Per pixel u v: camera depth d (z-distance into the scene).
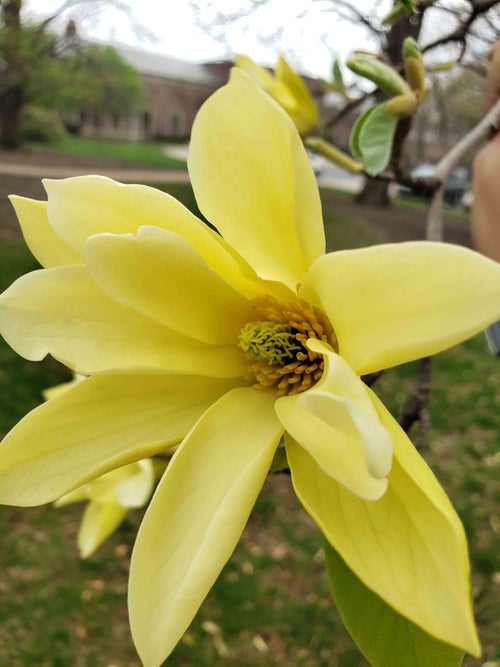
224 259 0.18
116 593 0.86
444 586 0.15
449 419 1.28
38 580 0.87
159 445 0.18
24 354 0.18
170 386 0.20
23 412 1.17
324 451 0.16
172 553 0.16
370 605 0.18
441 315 0.14
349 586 0.18
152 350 0.19
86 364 0.18
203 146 0.18
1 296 0.19
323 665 0.76
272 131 0.18
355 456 0.15
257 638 0.79
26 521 0.96
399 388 1.38
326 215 2.55
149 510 0.17
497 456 1.16
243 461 0.18
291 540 0.94
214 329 0.20
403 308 0.15
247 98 0.18
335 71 0.37
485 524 0.98
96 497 0.36
